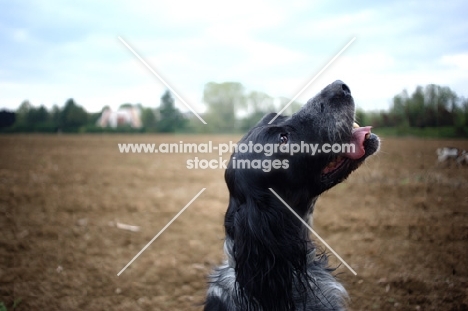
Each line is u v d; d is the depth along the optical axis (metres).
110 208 9.82
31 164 17.19
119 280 6.02
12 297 5.58
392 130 16.69
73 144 26.23
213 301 3.76
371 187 10.21
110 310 5.28
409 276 5.64
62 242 7.54
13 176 14.12
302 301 3.67
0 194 11.21
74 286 5.88
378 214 8.27
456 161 12.13
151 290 5.73
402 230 7.34
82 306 5.39
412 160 12.89
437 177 10.87
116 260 6.72
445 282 5.50
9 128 35.97
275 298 3.53
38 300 5.52
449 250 6.43
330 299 3.84
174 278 6.05
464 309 4.92
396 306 5.00
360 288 5.41
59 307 5.36
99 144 26.42
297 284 3.67
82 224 8.55
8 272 6.29
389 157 13.36
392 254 6.37
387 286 5.43
